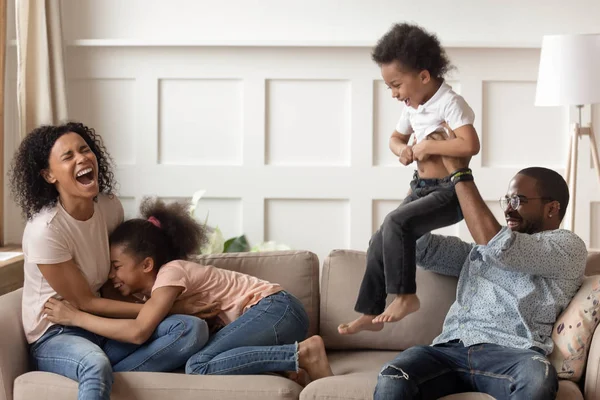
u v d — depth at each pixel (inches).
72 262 100.0
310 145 162.2
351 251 114.0
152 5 162.4
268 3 161.9
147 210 109.6
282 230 163.9
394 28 98.3
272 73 161.0
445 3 160.2
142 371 96.9
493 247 93.0
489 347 94.0
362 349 110.6
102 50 161.3
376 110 161.0
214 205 163.9
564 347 92.9
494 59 158.6
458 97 97.3
